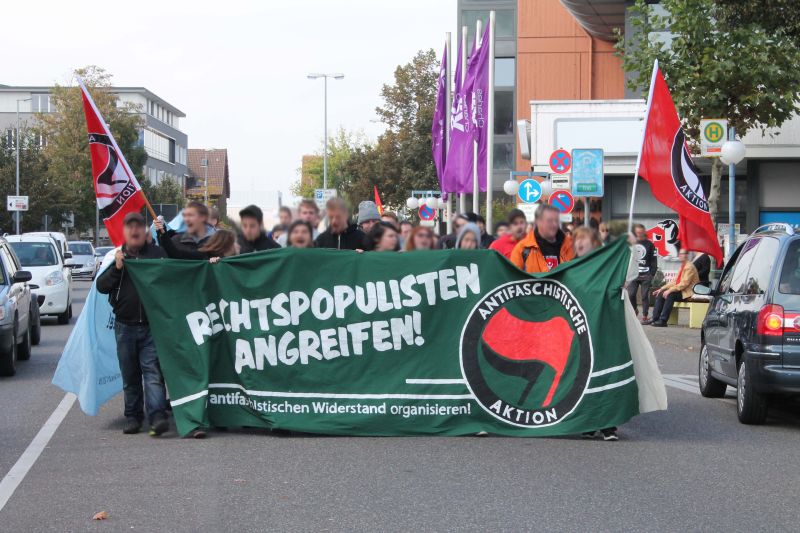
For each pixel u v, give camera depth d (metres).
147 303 9.77
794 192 32.62
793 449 9.30
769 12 23.20
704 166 32.69
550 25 51.66
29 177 63.81
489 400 9.74
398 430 9.76
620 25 45.91
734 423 10.81
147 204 10.44
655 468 8.34
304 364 9.84
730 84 21.95
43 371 15.44
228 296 9.89
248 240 11.12
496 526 6.50
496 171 52.78
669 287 22.25
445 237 16.66
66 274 24.92
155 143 115.69
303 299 9.88
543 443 9.43
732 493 7.48
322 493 7.37
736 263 12.14
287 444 9.33
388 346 9.82
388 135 60.34
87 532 6.39
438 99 30.14
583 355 9.67
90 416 11.13
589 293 9.72
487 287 9.83
